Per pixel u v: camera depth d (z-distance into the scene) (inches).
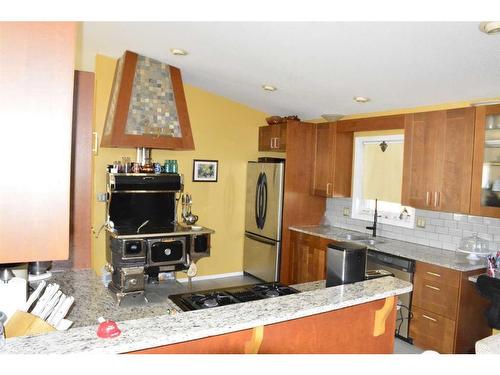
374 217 178.1
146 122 166.1
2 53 32.6
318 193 200.8
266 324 59.6
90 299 89.3
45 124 33.7
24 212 33.6
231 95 205.9
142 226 169.5
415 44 97.4
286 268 200.7
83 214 110.7
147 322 53.7
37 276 98.0
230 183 220.7
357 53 110.8
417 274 136.6
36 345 45.3
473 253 135.9
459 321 124.3
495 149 125.1
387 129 165.0
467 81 118.7
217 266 220.1
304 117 214.8
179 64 166.4
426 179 146.3
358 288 73.9
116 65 177.6
